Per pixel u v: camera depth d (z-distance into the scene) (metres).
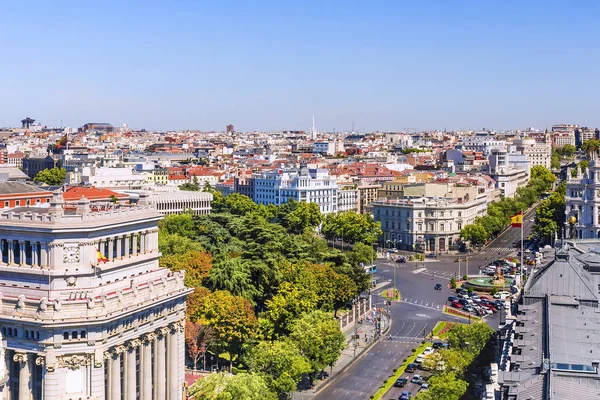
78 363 169.50
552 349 144.50
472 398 195.12
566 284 193.62
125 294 179.25
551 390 120.06
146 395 189.00
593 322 167.38
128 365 182.62
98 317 168.62
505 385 132.00
